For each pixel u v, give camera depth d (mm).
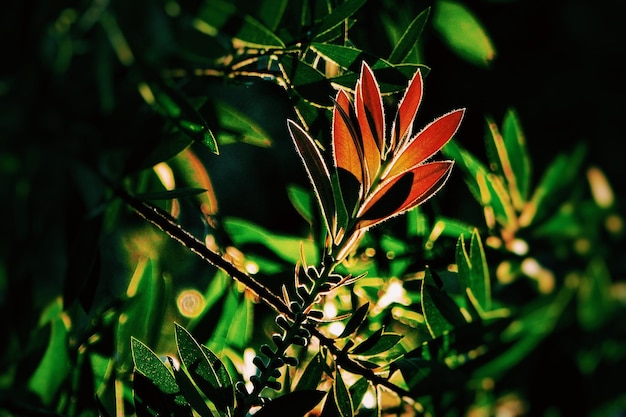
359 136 634
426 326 764
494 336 737
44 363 745
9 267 939
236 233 834
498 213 903
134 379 644
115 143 895
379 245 796
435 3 838
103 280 971
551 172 934
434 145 637
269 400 648
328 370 665
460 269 763
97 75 939
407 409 750
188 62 883
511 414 869
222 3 762
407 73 711
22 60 970
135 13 885
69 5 953
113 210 874
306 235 912
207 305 772
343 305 771
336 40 762
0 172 989
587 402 864
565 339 922
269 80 786
